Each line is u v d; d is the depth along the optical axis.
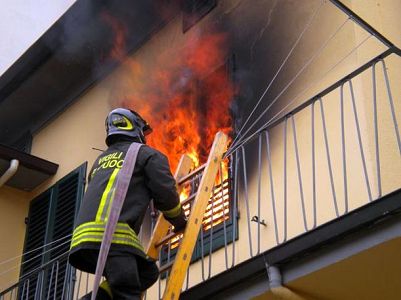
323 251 5.67
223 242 7.46
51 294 9.53
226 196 7.71
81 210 5.27
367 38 6.79
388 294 5.95
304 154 7.07
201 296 6.13
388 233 5.36
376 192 6.31
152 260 5.31
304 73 7.50
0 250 10.52
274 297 5.85
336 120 6.90
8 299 10.27
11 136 12.10
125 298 4.95
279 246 5.81
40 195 10.80
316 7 7.71
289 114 6.41
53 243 9.82
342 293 5.97
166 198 5.33
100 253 4.86
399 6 7.79
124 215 5.18
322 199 6.70
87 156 10.30
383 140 6.66
